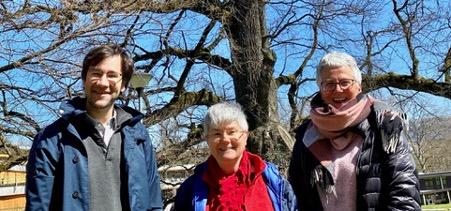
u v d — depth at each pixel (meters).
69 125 2.77
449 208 29.09
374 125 2.89
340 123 2.89
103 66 2.90
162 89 11.10
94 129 2.83
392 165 2.75
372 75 11.67
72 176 2.69
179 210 2.98
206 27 11.05
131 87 8.62
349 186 2.88
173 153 10.48
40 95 7.10
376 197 2.78
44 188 2.64
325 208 2.95
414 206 2.67
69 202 2.63
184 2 9.13
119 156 2.86
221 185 2.88
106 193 2.75
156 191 3.02
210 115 2.96
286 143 10.41
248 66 10.79
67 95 6.86
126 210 2.79
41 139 2.76
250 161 3.01
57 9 6.39
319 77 3.06
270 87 10.84
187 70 11.25
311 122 3.22
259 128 10.52
